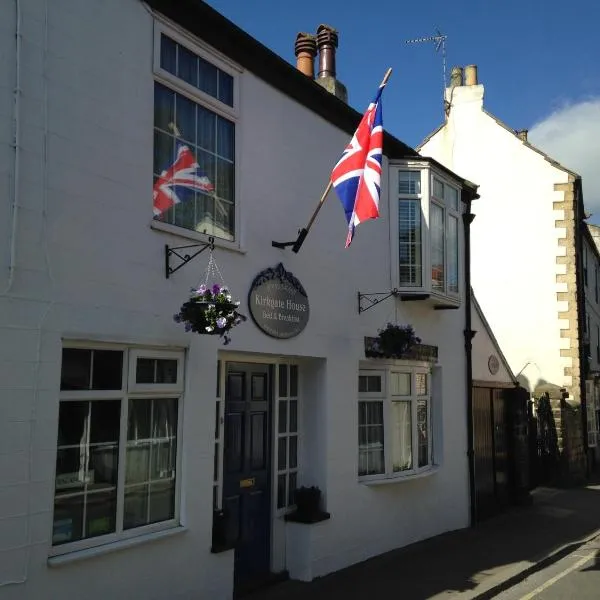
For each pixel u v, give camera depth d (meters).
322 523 8.02
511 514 13.03
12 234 4.84
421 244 10.05
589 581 8.42
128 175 5.82
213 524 6.54
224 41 7.06
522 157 19.77
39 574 4.84
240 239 7.10
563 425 17.47
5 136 4.85
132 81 5.94
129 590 5.52
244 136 7.32
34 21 5.12
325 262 8.47
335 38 10.84
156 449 6.03
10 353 4.77
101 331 5.46
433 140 20.98
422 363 10.52
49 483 4.94
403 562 8.79
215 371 6.55
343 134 9.08
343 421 8.54
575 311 18.83
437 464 10.89
